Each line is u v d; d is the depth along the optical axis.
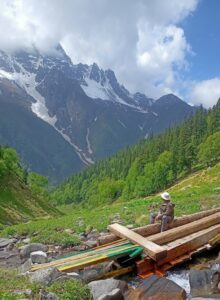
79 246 19.88
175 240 15.70
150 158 186.75
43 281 11.29
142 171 183.12
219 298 10.77
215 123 190.88
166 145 197.38
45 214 108.00
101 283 11.45
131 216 26.66
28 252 18.47
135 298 10.70
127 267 14.11
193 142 181.25
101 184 192.25
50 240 20.78
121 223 24.47
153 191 161.38
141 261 13.84
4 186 105.25
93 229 23.92
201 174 142.50
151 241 14.88
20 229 25.72
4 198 97.75
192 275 12.35
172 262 14.14
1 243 21.91
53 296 10.02
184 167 162.62
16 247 20.80
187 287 12.32
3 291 10.38
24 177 137.62
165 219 17.06
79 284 11.17
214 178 127.38
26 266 14.75
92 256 13.70
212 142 156.00
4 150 116.31
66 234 21.92
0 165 106.94
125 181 189.75
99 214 31.23
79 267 12.91
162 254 13.68
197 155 161.75
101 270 14.18
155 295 10.73
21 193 111.38
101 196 189.25
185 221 18.41
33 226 26.84
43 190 135.88
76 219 29.67
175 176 162.50
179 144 172.75
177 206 28.42
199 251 15.45
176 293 10.77
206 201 29.47
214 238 16.17
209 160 156.62
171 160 163.25
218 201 28.78
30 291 10.24
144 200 39.12
